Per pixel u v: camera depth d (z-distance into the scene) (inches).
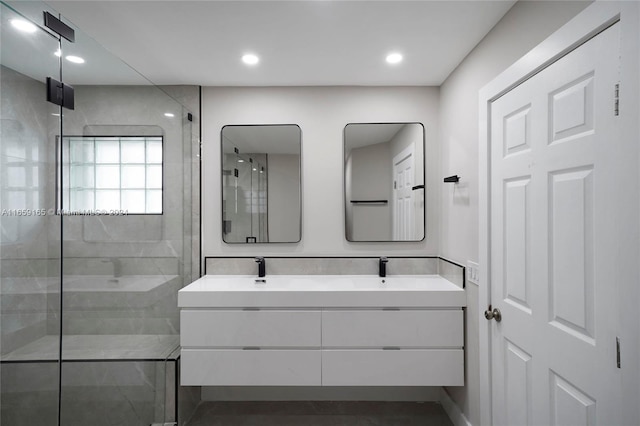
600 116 38.5
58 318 55.0
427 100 94.0
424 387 91.3
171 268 85.1
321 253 95.4
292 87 94.9
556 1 46.0
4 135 46.7
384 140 94.5
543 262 49.1
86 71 59.9
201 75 86.6
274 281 88.7
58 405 55.0
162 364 78.4
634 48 32.9
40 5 51.2
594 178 39.6
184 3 56.1
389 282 87.3
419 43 69.8
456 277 80.1
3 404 47.6
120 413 68.1
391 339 76.2
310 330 76.2
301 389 92.1
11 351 48.4
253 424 81.5
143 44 70.2
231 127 95.0
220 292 76.4
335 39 68.4
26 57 49.4
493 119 63.0
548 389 48.4
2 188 46.9
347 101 94.6
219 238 95.7
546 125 48.1
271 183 95.4
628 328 34.1
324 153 95.1
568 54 43.6
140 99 74.0
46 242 53.0
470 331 73.3
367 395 91.7
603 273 38.6
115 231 67.1
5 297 47.6
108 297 65.6
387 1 55.9
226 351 76.4
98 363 63.2
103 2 55.3
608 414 37.9
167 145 83.6
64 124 55.6
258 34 66.3
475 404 71.0
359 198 95.1
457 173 80.5
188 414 84.0
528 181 52.6
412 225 94.6
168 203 84.1
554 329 46.9
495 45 62.6
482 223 65.9
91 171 61.6
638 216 33.0
